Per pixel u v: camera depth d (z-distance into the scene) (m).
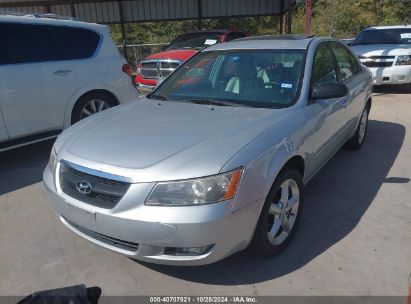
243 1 17.31
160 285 2.88
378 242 3.35
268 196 2.87
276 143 2.94
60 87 5.46
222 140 2.83
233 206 2.54
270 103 3.57
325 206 4.00
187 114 3.43
